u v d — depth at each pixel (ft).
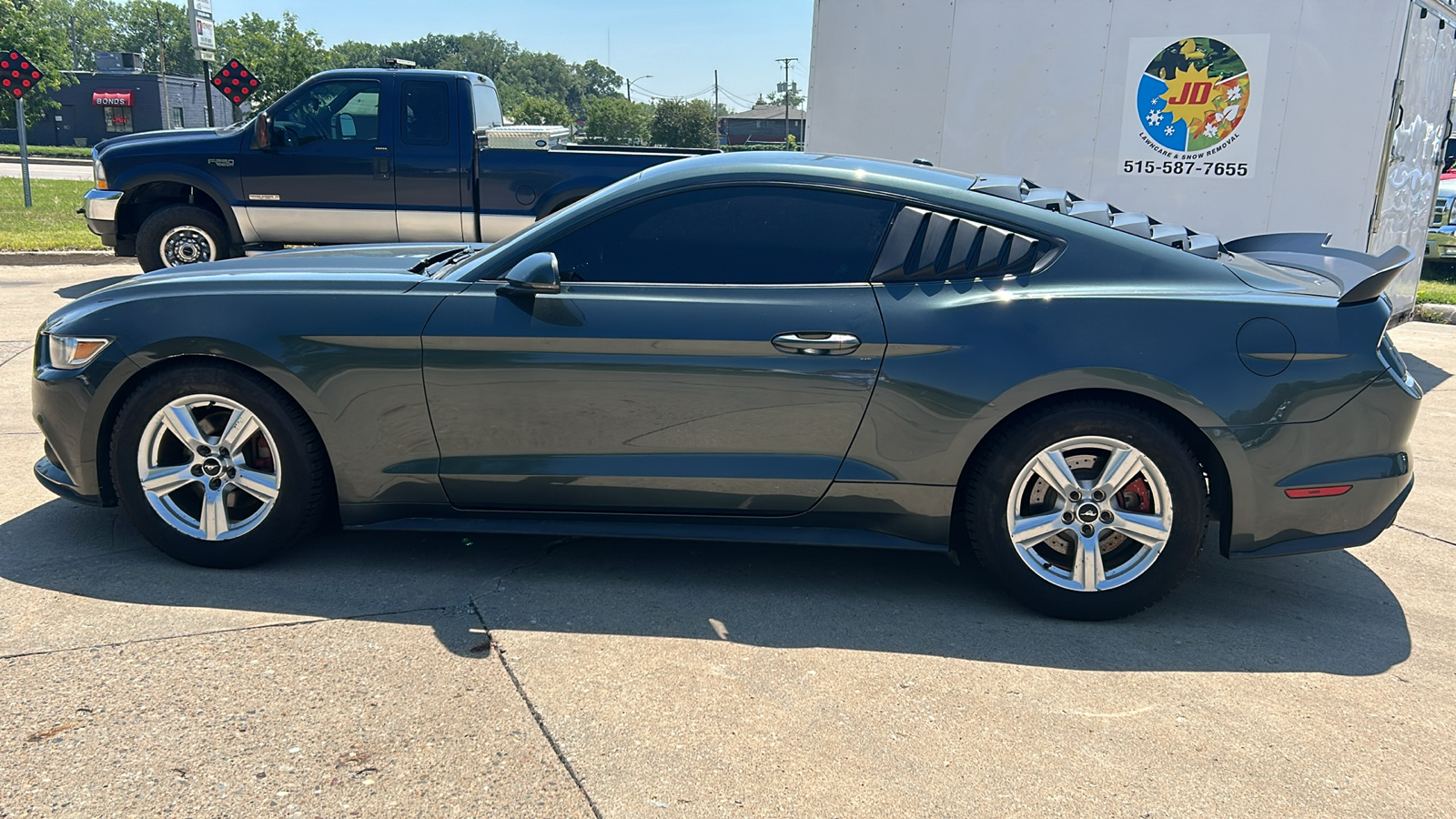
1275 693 9.65
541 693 9.18
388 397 11.20
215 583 11.31
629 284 11.19
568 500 11.46
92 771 7.80
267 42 148.97
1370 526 10.81
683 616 10.93
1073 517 10.81
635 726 8.70
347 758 8.09
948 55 23.65
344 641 10.04
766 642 10.37
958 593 11.82
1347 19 20.75
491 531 11.50
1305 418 10.44
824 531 11.43
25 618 10.27
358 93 29.12
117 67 211.61
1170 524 10.66
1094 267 10.84
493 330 11.00
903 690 9.48
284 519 11.50
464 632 10.36
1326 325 10.47
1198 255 11.28
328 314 11.14
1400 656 10.53
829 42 24.49
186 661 9.52
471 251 14.07
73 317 11.57
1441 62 23.81
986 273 10.91
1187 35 21.86
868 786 7.96
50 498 13.76
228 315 11.12
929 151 24.21
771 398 10.89
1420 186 24.25
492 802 7.61
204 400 11.29
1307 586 12.43
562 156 28.58
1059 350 10.46
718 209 11.27
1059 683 9.71
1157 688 9.69
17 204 56.34
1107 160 22.97
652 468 11.18
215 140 29.73
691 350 10.85
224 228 30.48
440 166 28.89
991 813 7.68
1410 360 27.71
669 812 7.57
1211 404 10.34
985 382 10.55
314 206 29.68
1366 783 8.23
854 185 11.19
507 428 11.22
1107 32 22.45
